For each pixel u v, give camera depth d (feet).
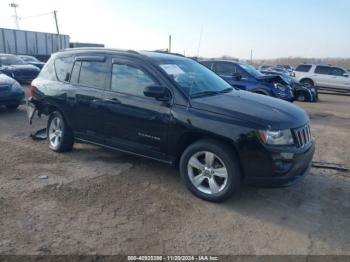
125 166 17.76
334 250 10.99
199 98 14.65
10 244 10.64
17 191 14.43
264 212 13.34
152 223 12.20
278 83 36.01
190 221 12.44
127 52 16.76
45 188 14.82
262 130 12.72
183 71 16.30
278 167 12.76
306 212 13.48
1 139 22.36
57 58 20.10
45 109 20.20
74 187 15.02
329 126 31.14
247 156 12.91
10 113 30.91
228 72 36.96
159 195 14.51
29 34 139.23
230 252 10.67
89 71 17.92
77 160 18.52
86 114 17.66
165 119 14.58
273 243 11.26
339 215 13.33
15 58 57.62
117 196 14.29
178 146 14.66
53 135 20.12
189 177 14.39
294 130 13.32
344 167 18.79
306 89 50.16
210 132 13.39
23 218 12.24
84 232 11.46
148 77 15.51
